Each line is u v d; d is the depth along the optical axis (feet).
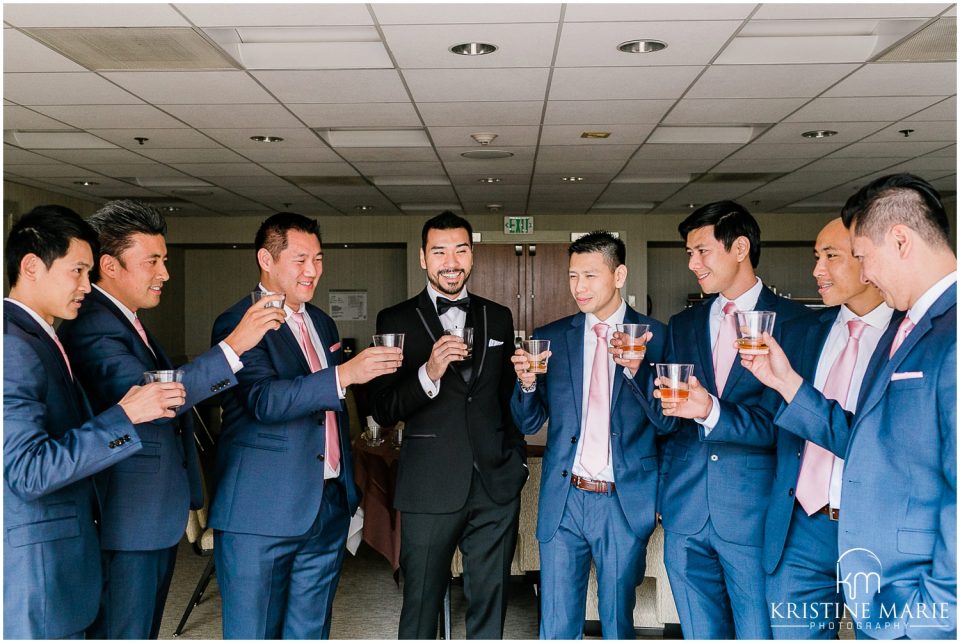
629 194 30.60
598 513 8.95
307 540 8.88
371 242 37.60
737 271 8.76
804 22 12.96
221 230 37.29
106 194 29.89
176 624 12.93
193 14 12.00
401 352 8.14
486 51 13.64
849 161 23.90
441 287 9.52
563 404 9.25
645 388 8.73
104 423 6.47
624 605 9.04
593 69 14.70
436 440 9.27
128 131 19.66
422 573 9.23
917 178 6.06
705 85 15.83
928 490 5.92
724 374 8.78
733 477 8.45
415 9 11.68
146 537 7.77
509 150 22.25
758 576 8.32
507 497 9.41
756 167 25.00
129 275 8.22
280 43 14.06
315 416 8.82
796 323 8.56
